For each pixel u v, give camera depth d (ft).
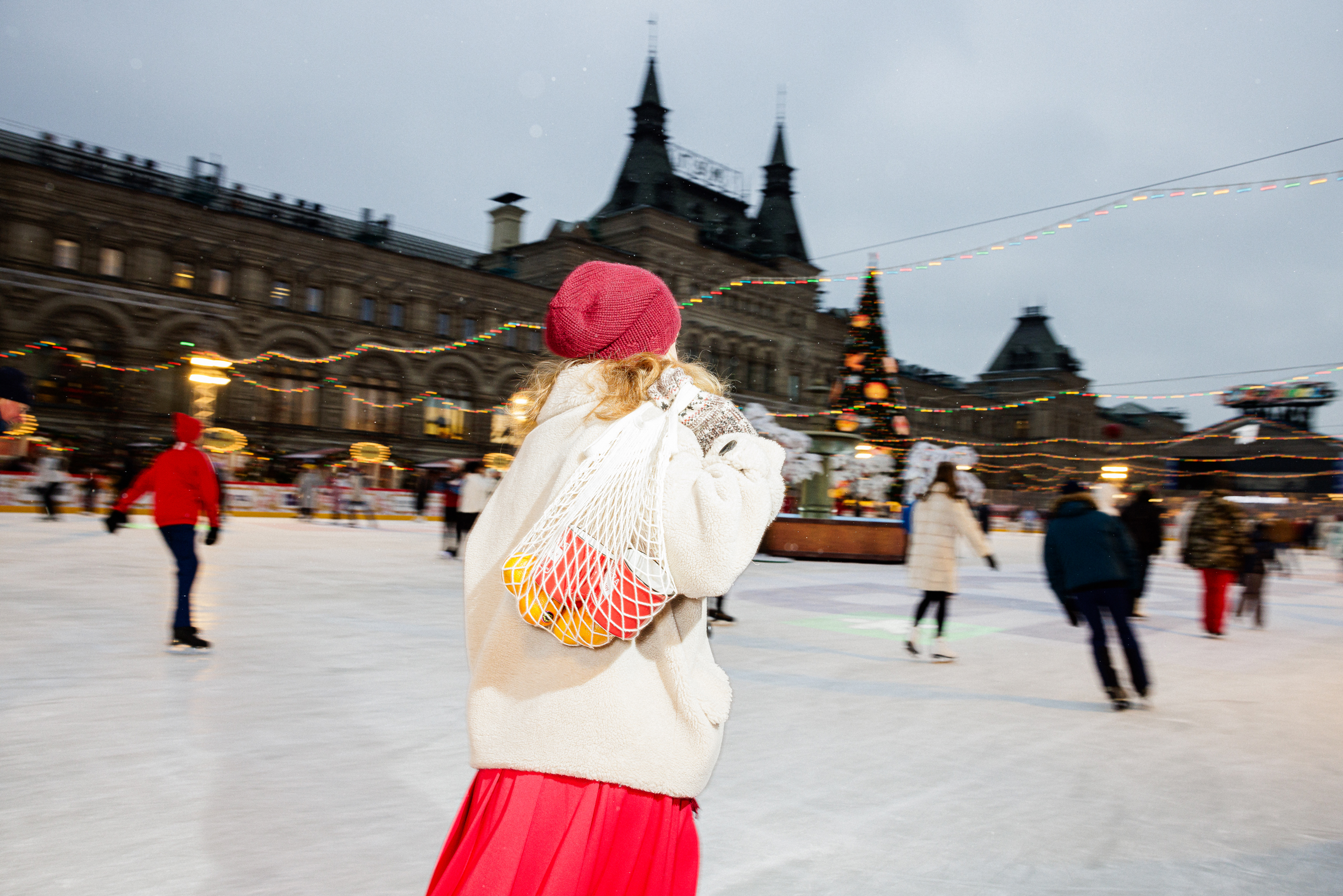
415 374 146.10
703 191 191.11
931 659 22.90
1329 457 200.13
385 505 97.35
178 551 19.74
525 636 4.21
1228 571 30.83
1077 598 18.71
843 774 12.67
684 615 4.35
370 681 17.28
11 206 114.62
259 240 132.77
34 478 75.31
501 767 4.12
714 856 9.57
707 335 179.63
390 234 154.51
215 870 8.75
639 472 3.98
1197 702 19.04
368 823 10.14
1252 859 10.18
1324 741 15.94
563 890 3.92
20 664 17.43
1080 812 11.55
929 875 9.35
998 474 262.26
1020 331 284.00
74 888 8.22
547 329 4.88
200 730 13.50
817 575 48.55
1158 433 303.27
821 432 64.85
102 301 119.24
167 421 123.13
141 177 128.77
